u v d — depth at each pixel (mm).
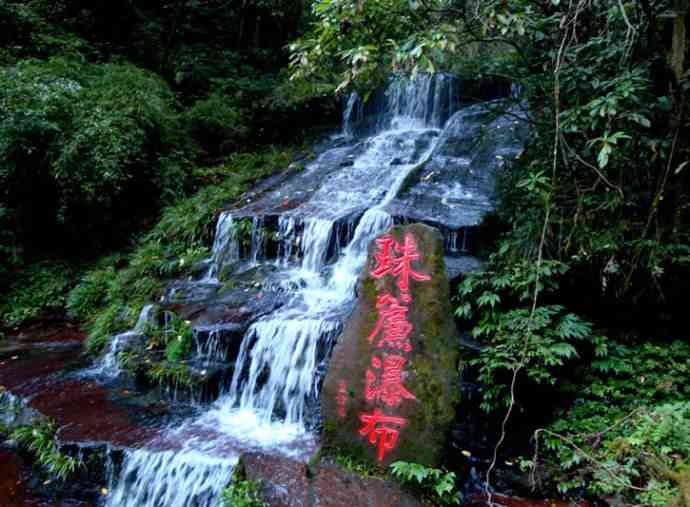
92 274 7637
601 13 4348
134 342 5609
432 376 3480
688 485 2957
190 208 8172
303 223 6648
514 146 7305
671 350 4141
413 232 3719
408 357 3549
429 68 3545
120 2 12766
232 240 7059
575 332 3963
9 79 8047
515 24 3766
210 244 7520
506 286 4461
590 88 4109
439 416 3410
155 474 3818
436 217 5820
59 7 11672
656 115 3934
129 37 12805
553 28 4504
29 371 5578
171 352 5172
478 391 4102
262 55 13914
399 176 7664
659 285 4023
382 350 3609
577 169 4387
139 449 3949
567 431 3877
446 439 3408
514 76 5137
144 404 4801
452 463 3783
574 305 4570
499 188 5766
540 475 3686
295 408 4492
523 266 4359
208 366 4977
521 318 4102
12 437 4574
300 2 13555
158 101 9359
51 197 8133
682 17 3732
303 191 7992
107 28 12727
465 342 4309
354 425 3584
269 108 10891
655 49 3998
